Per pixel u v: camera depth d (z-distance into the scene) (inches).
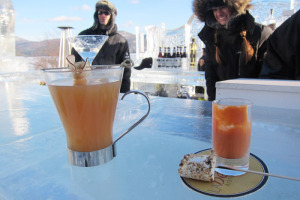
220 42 78.2
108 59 107.8
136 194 15.1
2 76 84.1
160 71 132.3
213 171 16.1
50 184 16.6
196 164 16.4
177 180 16.7
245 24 71.8
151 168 18.6
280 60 63.7
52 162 20.1
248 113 16.9
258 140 24.1
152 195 15.0
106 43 105.8
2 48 98.0
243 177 16.7
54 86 16.4
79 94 16.3
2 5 95.3
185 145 23.1
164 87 136.6
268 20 97.1
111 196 15.0
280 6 96.0
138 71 143.5
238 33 73.4
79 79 16.2
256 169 17.8
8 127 30.1
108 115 18.8
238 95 41.3
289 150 21.5
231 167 16.8
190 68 124.3
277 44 63.1
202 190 15.2
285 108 36.8
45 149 23.0
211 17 75.9
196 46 121.9
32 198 15.0
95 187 16.1
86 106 17.0
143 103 42.6
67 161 20.3
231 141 17.0
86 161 18.9
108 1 103.2
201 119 31.7
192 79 119.5
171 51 139.6
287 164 18.8
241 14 70.3
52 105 42.9
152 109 37.9
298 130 26.6
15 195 15.4
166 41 147.2
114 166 19.1
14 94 53.8
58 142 24.9
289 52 60.5
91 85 16.4
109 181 16.8
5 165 19.6
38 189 16.0
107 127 19.3
